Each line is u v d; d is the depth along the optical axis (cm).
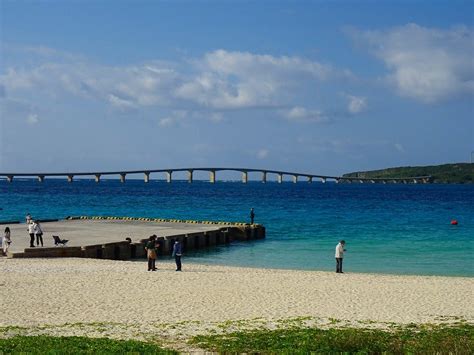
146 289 2772
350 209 11156
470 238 6028
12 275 3047
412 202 14300
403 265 4228
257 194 18862
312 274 3444
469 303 2573
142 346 1708
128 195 16862
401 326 2055
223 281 3053
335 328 2006
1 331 1912
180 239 5144
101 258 4194
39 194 17125
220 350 1700
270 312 2320
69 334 1888
